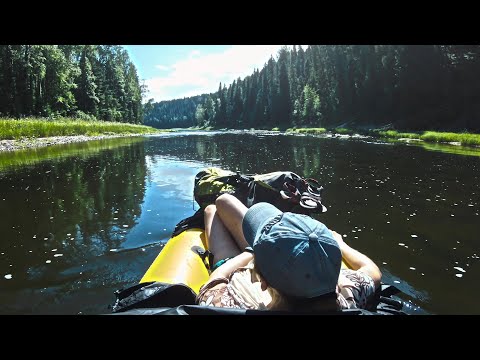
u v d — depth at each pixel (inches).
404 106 1503.4
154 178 308.0
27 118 1425.9
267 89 3250.5
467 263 134.9
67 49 2023.9
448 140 786.2
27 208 213.8
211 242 101.4
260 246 50.2
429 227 176.4
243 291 61.4
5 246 153.6
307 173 337.4
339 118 1950.1
